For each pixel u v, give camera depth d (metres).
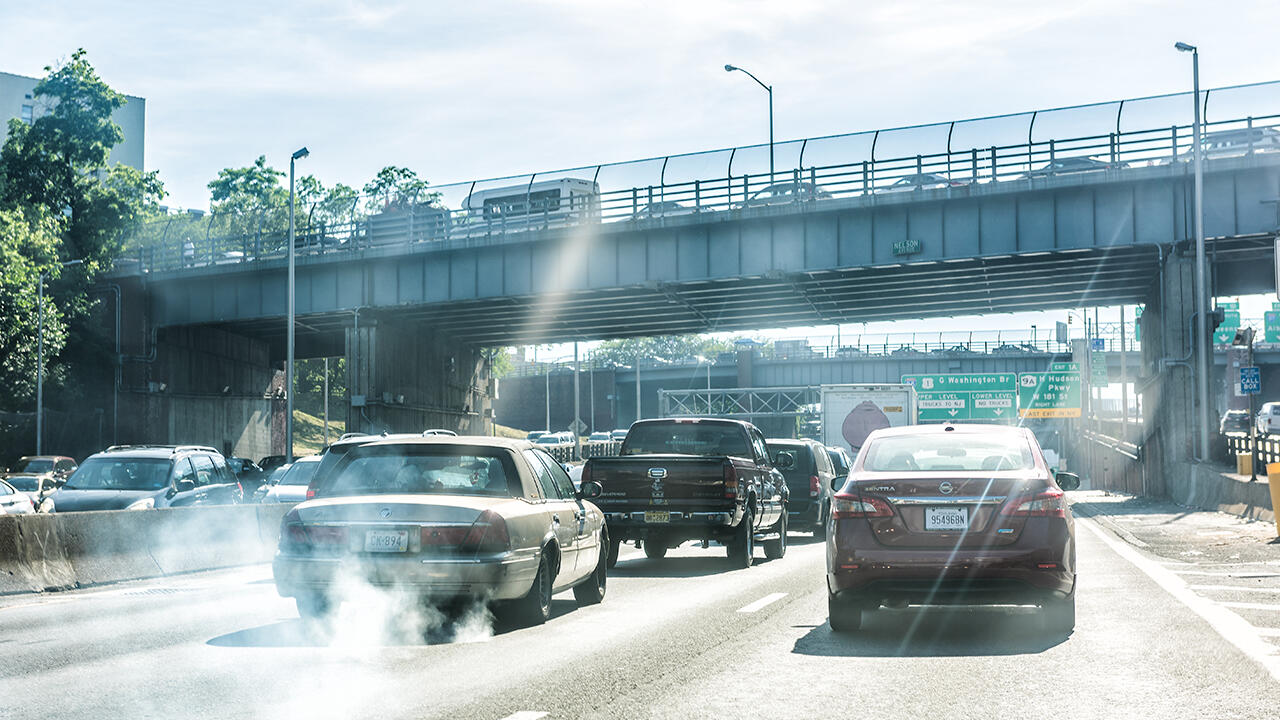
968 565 10.44
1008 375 73.31
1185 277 45.69
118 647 10.42
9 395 68.44
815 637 10.83
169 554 18.64
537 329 71.88
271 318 62.19
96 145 79.19
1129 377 101.81
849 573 10.66
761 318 66.69
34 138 78.62
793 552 23.17
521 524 11.20
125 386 65.00
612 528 18.84
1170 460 46.41
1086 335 74.81
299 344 80.88
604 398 131.25
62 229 76.75
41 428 61.97
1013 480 10.66
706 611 12.95
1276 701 7.73
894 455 11.36
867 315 65.44
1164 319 46.06
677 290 55.38
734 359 118.62
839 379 99.06
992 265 50.28
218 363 72.75
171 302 65.00
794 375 101.06
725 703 7.72
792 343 103.12
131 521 17.97
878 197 48.56
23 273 66.50
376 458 11.78
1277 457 34.84
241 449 75.88
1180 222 45.84
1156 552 21.72
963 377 73.62
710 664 9.29
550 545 12.02
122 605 14.09
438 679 8.61
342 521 10.95
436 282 57.69
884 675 8.78
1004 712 7.43
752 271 51.09
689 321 67.56
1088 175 46.16
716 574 17.98
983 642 10.48
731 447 21.08
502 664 9.30
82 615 13.05
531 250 55.53
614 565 19.70
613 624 11.80
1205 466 40.84
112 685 8.44
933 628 11.44
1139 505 43.66
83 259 71.56
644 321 67.62
